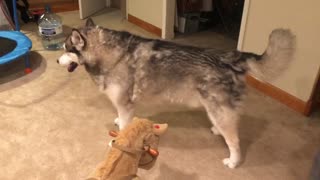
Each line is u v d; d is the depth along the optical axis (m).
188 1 4.09
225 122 1.83
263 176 1.92
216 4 4.27
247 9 2.74
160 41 1.95
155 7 3.94
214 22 4.41
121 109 2.06
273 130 2.32
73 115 2.43
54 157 2.01
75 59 1.97
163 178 1.88
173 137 2.23
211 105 1.82
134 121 1.52
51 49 3.50
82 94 2.71
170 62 1.85
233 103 1.79
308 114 2.48
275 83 2.68
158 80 1.91
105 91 2.04
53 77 2.96
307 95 2.45
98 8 4.92
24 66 3.12
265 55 1.73
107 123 2.35
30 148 2.07
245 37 2.87
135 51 1.91
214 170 1.96
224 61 1.78
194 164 2.00
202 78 1.79
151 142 1.48
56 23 3.72
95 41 1.90
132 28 4.30
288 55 1.71
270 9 2.55
